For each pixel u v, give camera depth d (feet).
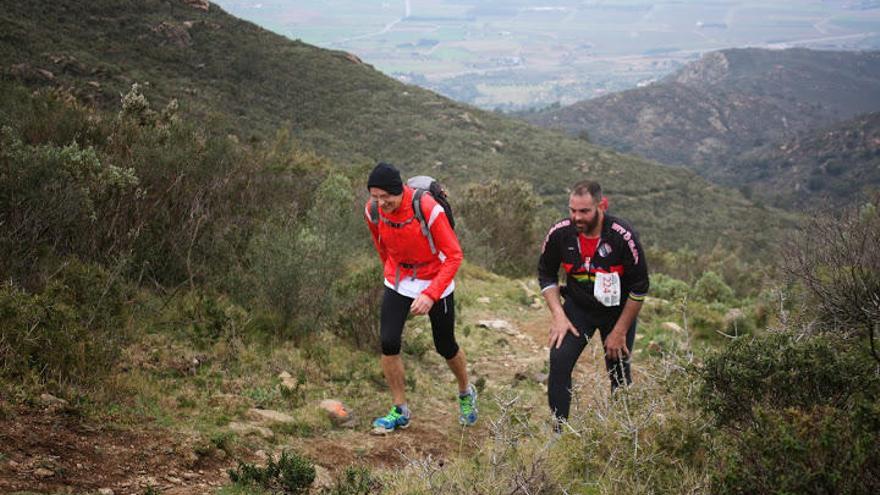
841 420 8.67
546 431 13.03
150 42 210.59
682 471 10.72
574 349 13.88
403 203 13.88
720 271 55.98
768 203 434.71
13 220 16.11
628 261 13.46
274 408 14.55
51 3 194.90
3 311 12.58
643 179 300.20
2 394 11.21
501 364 21.90
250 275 20.03
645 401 12.19
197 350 16.05
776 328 15.46
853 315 14.49
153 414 12.41
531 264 43.73
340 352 18.60
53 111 25.55
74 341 13.03
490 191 46.73
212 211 21.98
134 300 17.03
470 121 281.74
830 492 7.80
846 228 19.57
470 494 10.25
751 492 8.25
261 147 38.09
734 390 10.37
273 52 251.19
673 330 25.79
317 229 21.76
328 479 11.92
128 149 22.56
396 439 14.47
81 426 11.16
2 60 126.11
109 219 18.60
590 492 10.60
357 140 227.40
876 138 547.08
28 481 9.31
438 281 13.98
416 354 20.72
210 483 10.75
